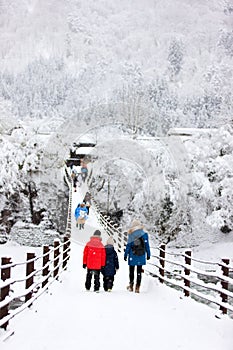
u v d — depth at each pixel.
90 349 6.38
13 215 46.06
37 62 163.12
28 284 9.08
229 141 40.84
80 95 125.62
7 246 43.97
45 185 47.38
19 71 169.75
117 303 9.83
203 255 38.84
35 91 130.75
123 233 23.20
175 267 31.20
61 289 11.66
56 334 7.15
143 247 11.72
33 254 9.23
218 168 40.22
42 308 9.12
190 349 6.49
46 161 47.44
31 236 45.16
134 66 146.88
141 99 69.75
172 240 41.91
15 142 44.62
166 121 68.06
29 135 45.25
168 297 10.57
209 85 117.25
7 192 43.97
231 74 135.88
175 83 167.50
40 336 6.99
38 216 46.78
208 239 41.31
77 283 13.40
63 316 8.42
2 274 7.31
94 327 7.65
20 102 123.50
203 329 7.68
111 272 11.81
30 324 7.72
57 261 13.45
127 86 114.00
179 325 7.94
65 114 114.19
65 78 149.75
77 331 7.37
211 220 39.53
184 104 105.38
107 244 12.01
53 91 130.38
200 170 41.19
